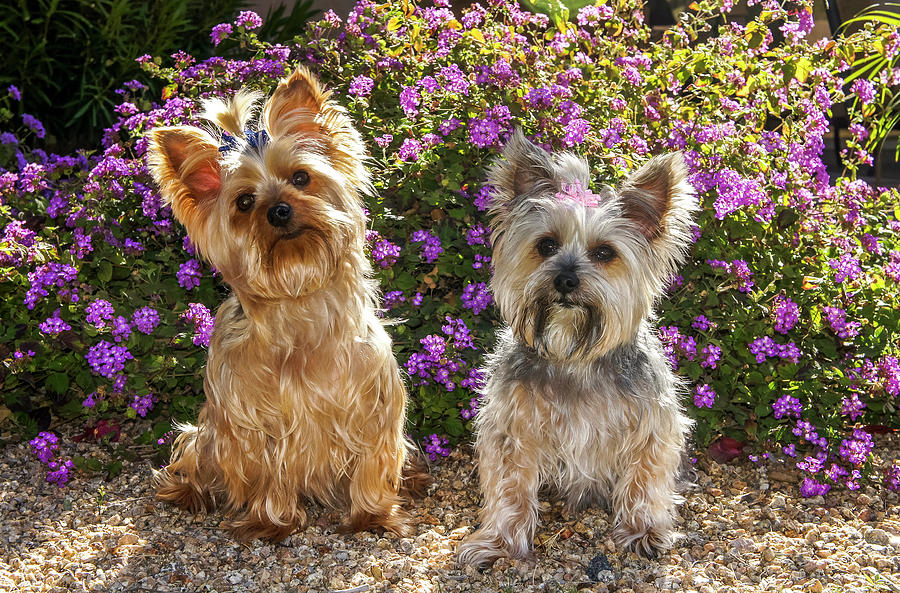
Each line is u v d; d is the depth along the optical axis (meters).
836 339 1.34
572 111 1.34
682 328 1.31
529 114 1.36
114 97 2.07
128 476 1.29
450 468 1.31
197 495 1.22
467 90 1.38
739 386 1.28
